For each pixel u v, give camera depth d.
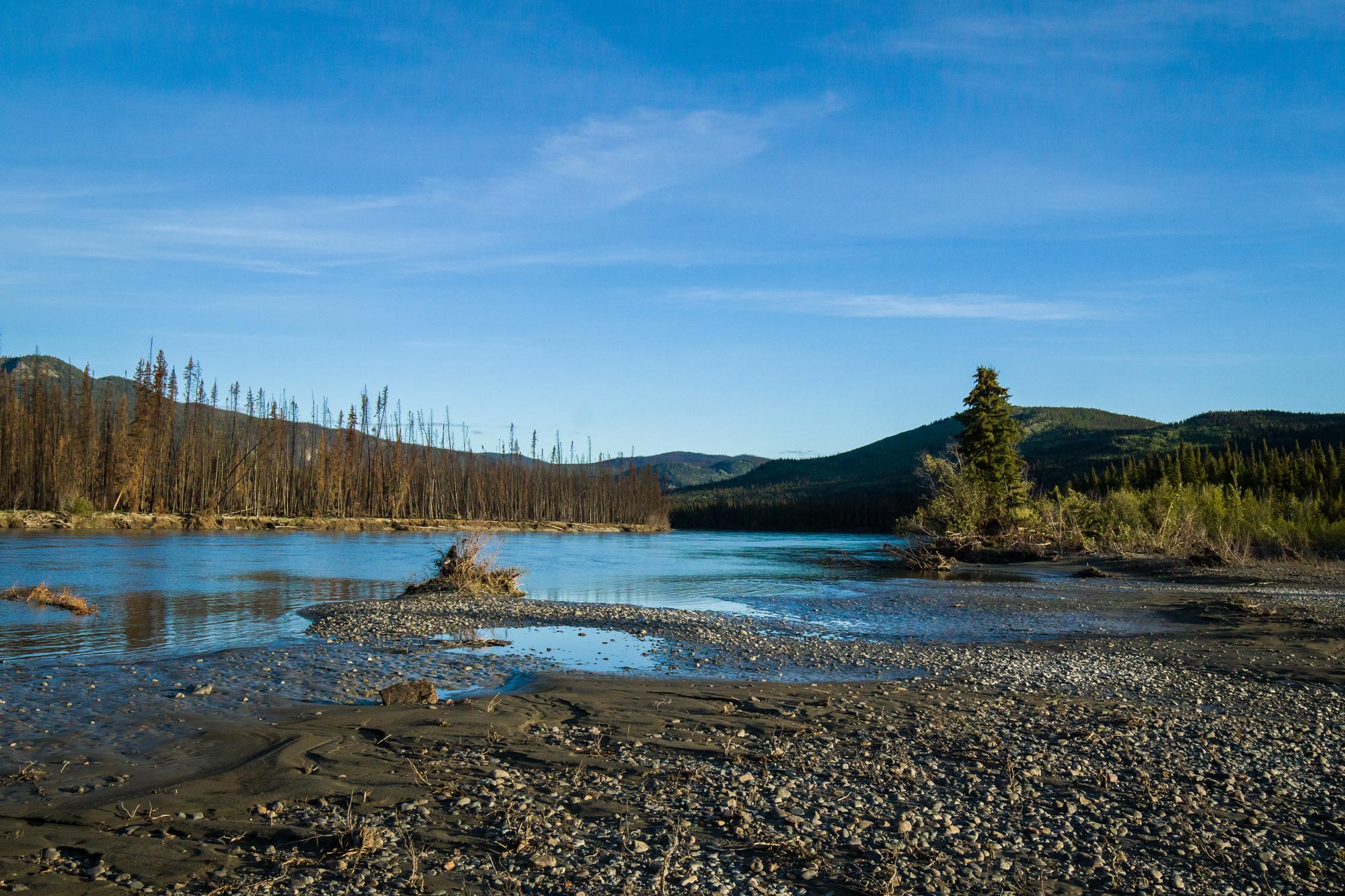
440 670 14.78
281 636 18.39
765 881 6.30
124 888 6.10
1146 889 6.30
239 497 91.38
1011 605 27.34
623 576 40.12
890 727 11.02
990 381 58.12
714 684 13.77
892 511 143.62
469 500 122.62
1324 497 69.44
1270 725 11.45
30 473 77.06
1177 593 30.88
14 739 9.96
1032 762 9.46
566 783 8.52
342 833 7.06
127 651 16.20
